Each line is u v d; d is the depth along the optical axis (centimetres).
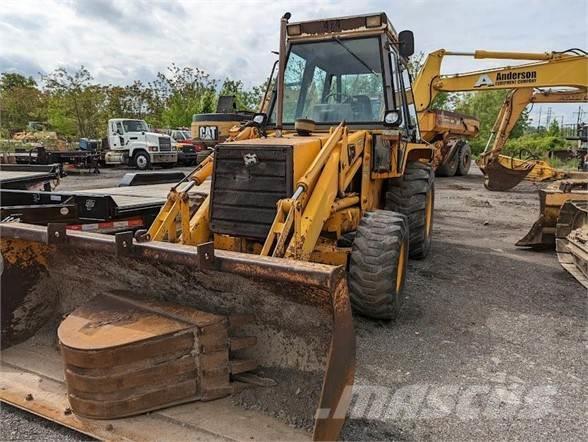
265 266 217
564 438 241
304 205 310
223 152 330
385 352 329
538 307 429
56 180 644
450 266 561
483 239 731
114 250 252
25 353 294
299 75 459
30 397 249
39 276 308
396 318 384
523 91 1348
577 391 286
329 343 233
